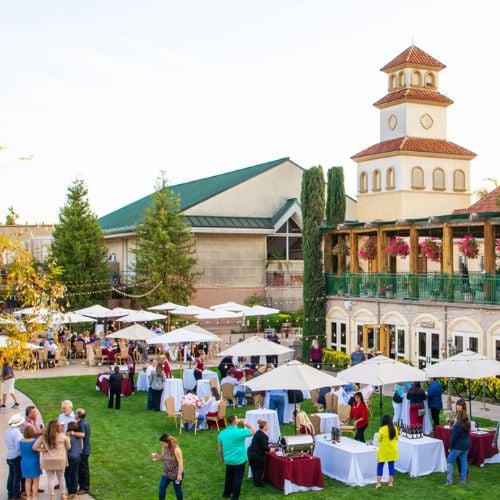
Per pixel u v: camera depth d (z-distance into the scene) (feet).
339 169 124.47
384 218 143.74
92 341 124.77
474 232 112.47
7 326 44.47
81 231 161.99
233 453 48.73
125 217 214.28
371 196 147.64
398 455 55.67
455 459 52.95
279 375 58.13
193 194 199.31
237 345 80.69
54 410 80.94
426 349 96.63
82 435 50.21
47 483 52.24
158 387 81.41
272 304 175.22
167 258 153.48
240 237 176.04
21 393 92.58
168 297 152.35
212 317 116.98
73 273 159.43
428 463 55.67
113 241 201.46
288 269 180.04
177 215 157.89
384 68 148.15
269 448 54.44
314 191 119.03
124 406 84.38
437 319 94.53
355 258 115.03
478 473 55.57
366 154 146.51
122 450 63.26
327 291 118.83
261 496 50.47
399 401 69.41
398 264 151.94
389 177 142.20
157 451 62.90
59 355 115.75
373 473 53.57
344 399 75.97
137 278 157.69
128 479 54.39
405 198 138.92
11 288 45.24
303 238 120.16
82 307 159.12
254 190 182.80
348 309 112.88
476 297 89.45
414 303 98.17
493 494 50.16
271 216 184.65
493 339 86.07
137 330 96.84
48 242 204.64
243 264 176.14
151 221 156.56
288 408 76.33
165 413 80.07
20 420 48.29
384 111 147.95
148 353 133.39
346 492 51.08
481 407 79.61
